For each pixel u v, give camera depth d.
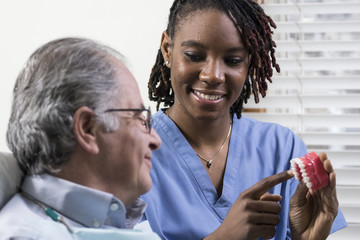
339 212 1.63
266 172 1.62
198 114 1.47
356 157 2.00
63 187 1.02
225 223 1.34
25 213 1.00
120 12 1.96
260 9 1.52
